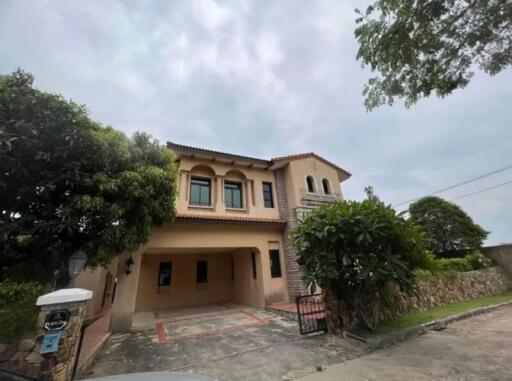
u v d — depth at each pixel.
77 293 3.77
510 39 3.95
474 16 3.91
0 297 3.53
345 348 5.54
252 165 12.86
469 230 16.23
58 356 3.38
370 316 6.49
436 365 4.32
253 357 5.32
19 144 5.07
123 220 6.89
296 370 4.57
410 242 6.25
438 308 8.99
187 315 10.50
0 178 5.19
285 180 13.41
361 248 6.16
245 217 11.81
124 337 7.30
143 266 12.82
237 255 13.87
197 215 10.73
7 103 5.03
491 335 5.83
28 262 5.80
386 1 4.25
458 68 4.38
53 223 5.41
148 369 4.90
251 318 9.23
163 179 7.39
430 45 4.30
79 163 5.76
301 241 6.84
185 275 13.66
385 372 4.20
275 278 11.41
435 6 3.87
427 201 18.06
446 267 11.38
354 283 6.41
